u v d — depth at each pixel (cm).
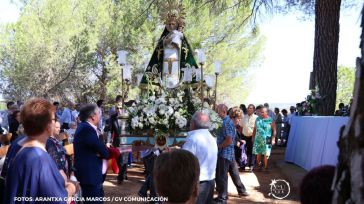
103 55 2352
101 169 489
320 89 1107
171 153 217
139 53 2111
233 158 721
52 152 386
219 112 691
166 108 636
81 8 2238
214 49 2098
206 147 486
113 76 2216
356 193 116
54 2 2144
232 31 2050
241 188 773
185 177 209
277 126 1777
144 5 1493
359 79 124
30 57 2144
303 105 1139
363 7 134
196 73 804
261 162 1083
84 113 488
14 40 2173
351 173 120
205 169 485
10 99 2270
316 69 1123
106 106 2166
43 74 2208
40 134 278
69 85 2377
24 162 263
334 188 131
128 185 856
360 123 119
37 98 288
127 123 658
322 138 809
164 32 845
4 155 478
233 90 2431
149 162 641
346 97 2959
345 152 126
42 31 2141
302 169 988
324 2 1106
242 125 1130
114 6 2294
